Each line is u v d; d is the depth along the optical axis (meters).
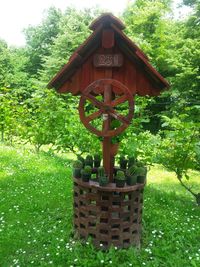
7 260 5.29
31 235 6.01
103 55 5.35
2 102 15.80
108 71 5.44
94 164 6.45
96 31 5.10
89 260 5.20
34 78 32.62
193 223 7.04
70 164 12.56
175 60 20.75
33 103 14.34
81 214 5.79
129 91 5.24
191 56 20.30
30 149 15.16
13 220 6.62
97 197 5.47
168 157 8.95
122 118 5.32
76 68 5.51
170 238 6.17
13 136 17.14
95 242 5.59
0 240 5.82
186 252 5.66
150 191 9.54
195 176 13.20
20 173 9.90
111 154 5.78
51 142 13.91
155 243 5.98
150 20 24.77
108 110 5.33
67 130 12.16
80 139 11.30
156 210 7.59
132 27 25.25
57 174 10.22
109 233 5.52
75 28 30.48
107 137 5.61
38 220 6.70
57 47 29.98
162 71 23.97
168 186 11.52
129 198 5.54
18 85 32.50
